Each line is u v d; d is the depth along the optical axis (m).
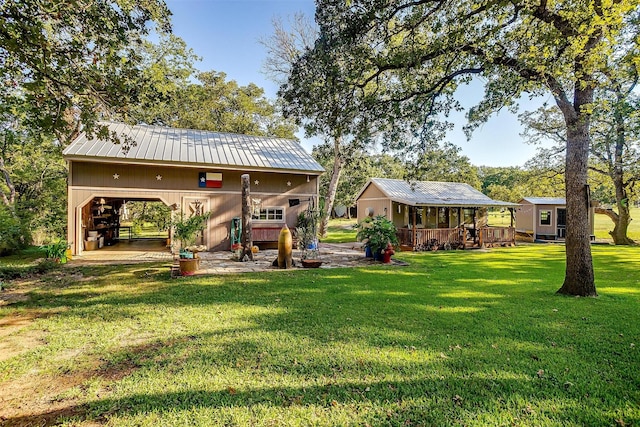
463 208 18.70
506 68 6.41
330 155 12.36
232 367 3.28
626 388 2.94
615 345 3.90
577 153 6.47
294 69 7.70
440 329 4.40
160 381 3.01
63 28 4.50
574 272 6.45
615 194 19.95
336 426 2.40
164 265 9.51
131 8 4.95
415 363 3.38
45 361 3.43
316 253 10.41
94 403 2.68
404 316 4.95
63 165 16.70
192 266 8.16
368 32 6.80
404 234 16.45
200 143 13.89
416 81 7.80
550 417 2.52
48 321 4.66
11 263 9.61
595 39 5.41
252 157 13.57
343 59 6.96
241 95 26.02
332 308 5.35
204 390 2.86
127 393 2.82
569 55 5.31
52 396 2.79
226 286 6.93
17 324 4.55
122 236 19.62
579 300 5.99
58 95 4.67
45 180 16.42
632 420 2.48
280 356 3.53
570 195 6.56
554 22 5.58
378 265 10.16
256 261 10.34
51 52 4.21
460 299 6.02
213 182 12.91
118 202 16.86
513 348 3.79
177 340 3.99
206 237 12.80
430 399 2.73
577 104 6.41
